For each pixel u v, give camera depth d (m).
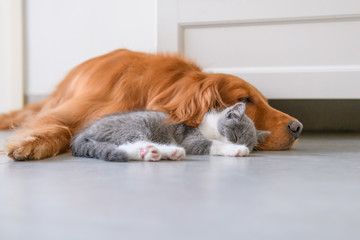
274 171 1.55
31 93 4.14
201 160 1.82
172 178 1.40
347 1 3.02
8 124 3.25
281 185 1.30
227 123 2.06
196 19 3.22
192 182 1.33
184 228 0.87
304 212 1.00
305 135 3.49
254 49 3.18
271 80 3.14
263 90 3.17
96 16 3.83
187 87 2.26
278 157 1.96
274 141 2.27
